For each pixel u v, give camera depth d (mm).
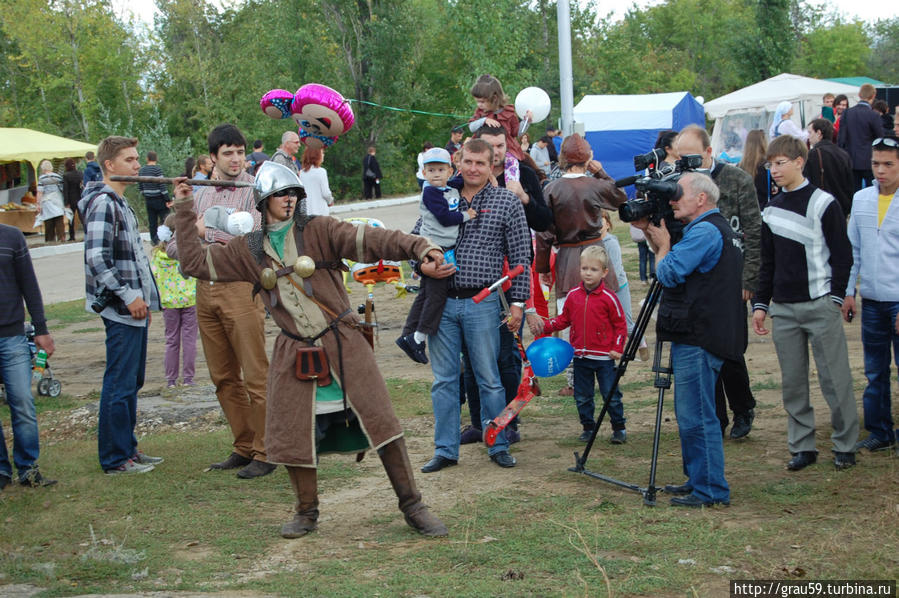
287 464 4629
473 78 40594
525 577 4059
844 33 75875
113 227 5945
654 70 67875
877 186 5762
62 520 5160
